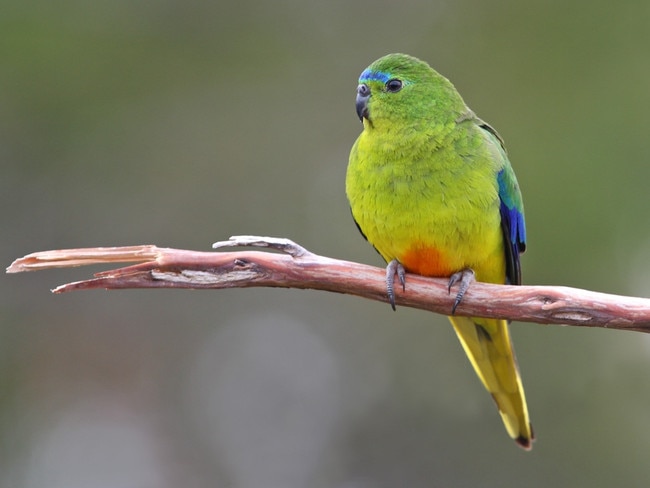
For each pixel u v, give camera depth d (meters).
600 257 13.19
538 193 13.54
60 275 13.84
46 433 13.53
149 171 14.22
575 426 12.88
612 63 14.07
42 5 13.78
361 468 13.41
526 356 13.09
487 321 8.80
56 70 13.86
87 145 13.98
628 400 12.88
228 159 14.47
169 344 14.09
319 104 14.72
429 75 8.63
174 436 13.84
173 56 14.39
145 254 7.37
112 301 14.06
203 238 14.27
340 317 14.18
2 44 13.63
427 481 13.11
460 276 8.06
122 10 14.16
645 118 13.69
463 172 8.12
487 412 13.19
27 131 13.79
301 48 14.81
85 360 13.86
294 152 14.59
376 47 14.84
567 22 14.31
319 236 14.32
